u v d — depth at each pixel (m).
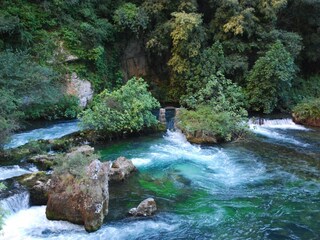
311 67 28.89
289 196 11.95
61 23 22.81
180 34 22.48
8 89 16.84
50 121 20.09
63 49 22.06
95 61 23.11
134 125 17.17
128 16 24.02
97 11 25.42
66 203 9.91
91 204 9.62
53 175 10.58
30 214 10.35
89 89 22.45
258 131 19.78
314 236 9.58
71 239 9.20
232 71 23.55
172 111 22.45
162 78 26.33
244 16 23.80
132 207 10.89
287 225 10.13
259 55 24.56
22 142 16.22
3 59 17.81
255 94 22.77
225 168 14.43
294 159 15.55
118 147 16.44
